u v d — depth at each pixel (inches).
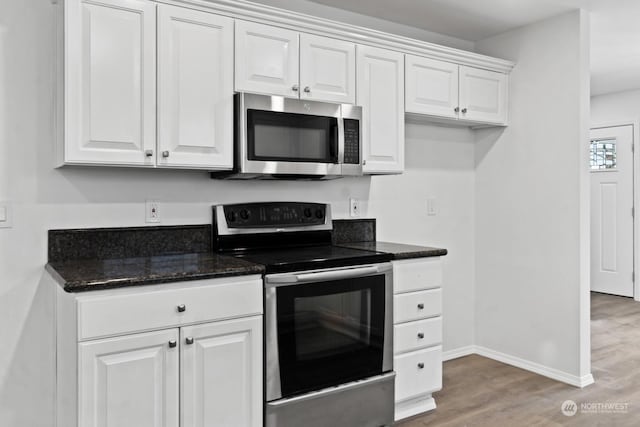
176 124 81.9
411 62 111.5
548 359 124.3
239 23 87.7
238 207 100.2
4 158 80.8
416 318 101.1
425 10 117.3
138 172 92.0
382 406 94.8
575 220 118.3
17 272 81.9
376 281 93.7
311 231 109.9
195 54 83.4
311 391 85.3
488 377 123.9
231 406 76.7
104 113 75.8
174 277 71.1
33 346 83.0
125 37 77.2
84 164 76.0
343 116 98.3
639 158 207.9
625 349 145.1
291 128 91.9
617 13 119.5
